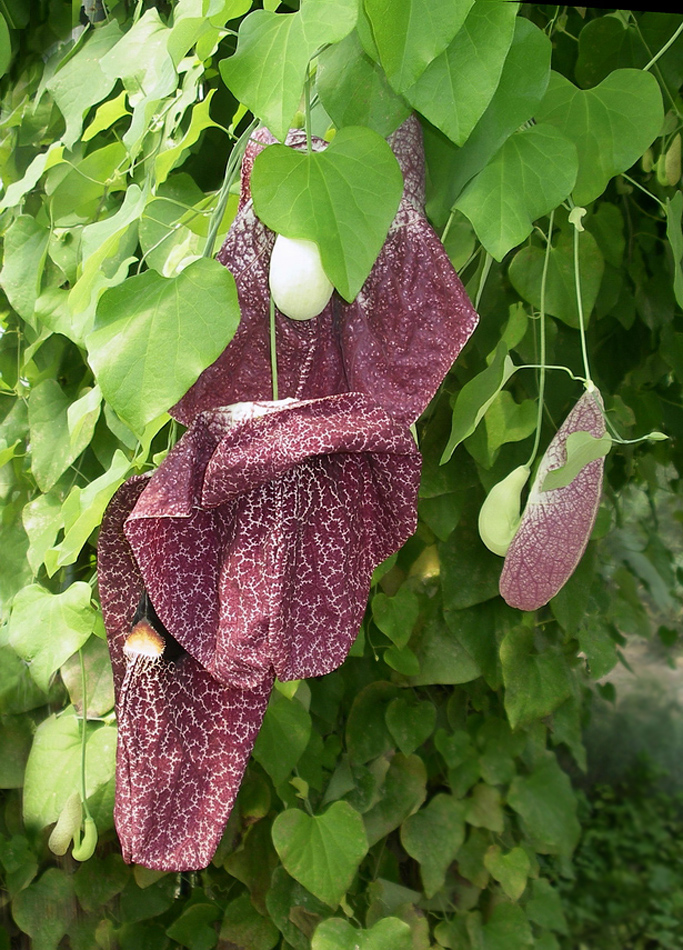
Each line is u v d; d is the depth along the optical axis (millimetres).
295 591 615
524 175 645
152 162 784
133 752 615
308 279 587
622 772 1892
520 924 991
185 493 592
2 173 959
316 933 828
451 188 662
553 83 689
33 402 883
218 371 625
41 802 833
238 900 918
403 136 634
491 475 857
